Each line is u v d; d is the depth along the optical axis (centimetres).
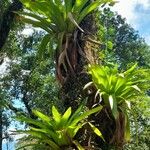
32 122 556
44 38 655
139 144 756
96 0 618
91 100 602
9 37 1570
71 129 558
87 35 634
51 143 564
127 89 590
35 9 622
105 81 587
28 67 1948
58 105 623
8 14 1202
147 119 747
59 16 620
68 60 618
